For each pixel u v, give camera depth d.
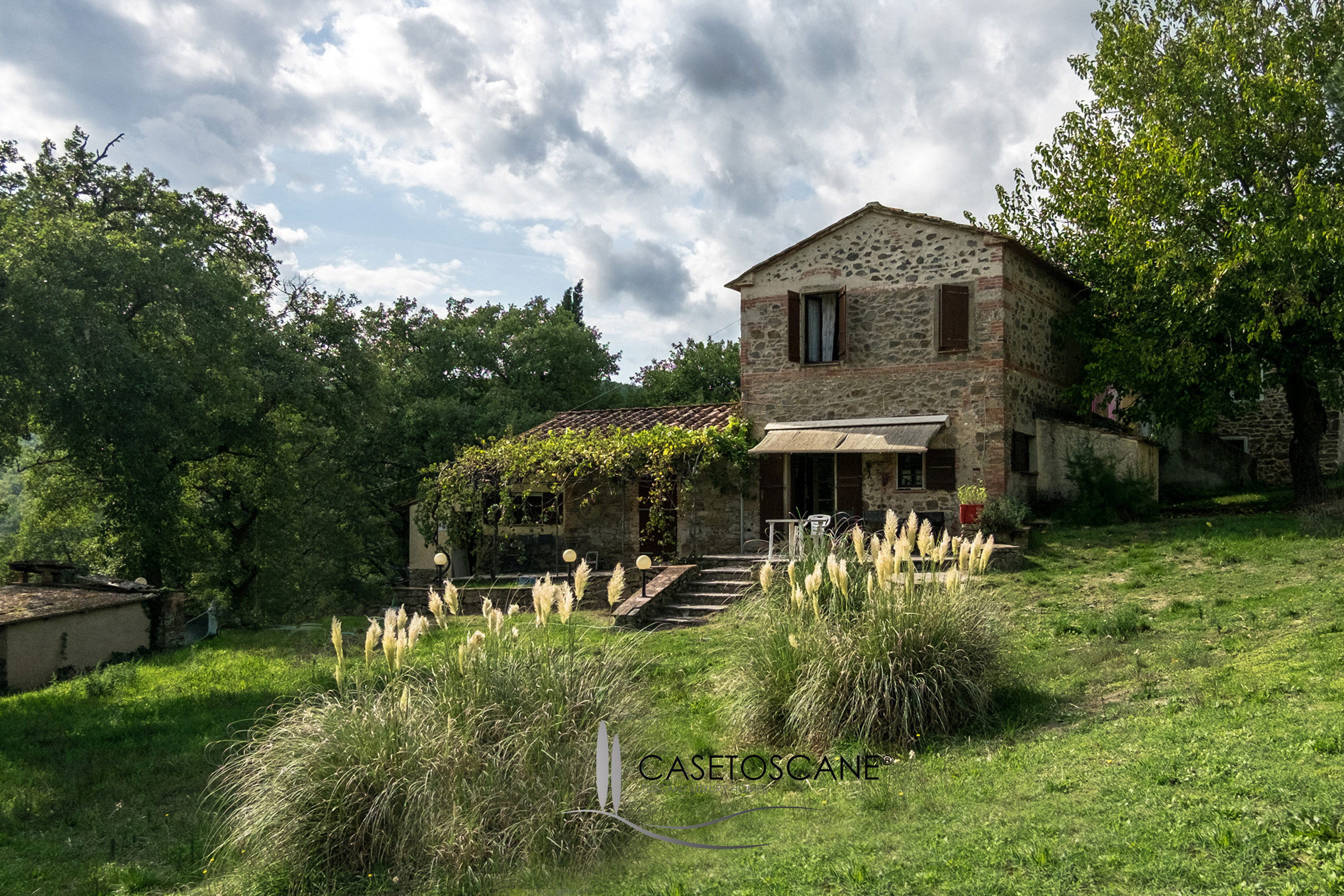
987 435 16.69
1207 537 14.23
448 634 7.71
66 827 7.85
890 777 6.31
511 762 6.26
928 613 7.65
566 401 36.16
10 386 13.23
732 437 18.45
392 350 33.34
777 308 18.70
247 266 25.11
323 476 29.03
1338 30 15.36
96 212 21.25
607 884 5.24
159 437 17.23
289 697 11.37
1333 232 13.47
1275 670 7.16
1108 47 18.53
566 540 19.92
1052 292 19.31
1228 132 15.52
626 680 7.34
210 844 7.02
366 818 6.14
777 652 7.88
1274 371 17.12
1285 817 4.30
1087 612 10.84
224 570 25.89
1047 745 6.38
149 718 11.43
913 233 17.55
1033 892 4.05
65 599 17.86
